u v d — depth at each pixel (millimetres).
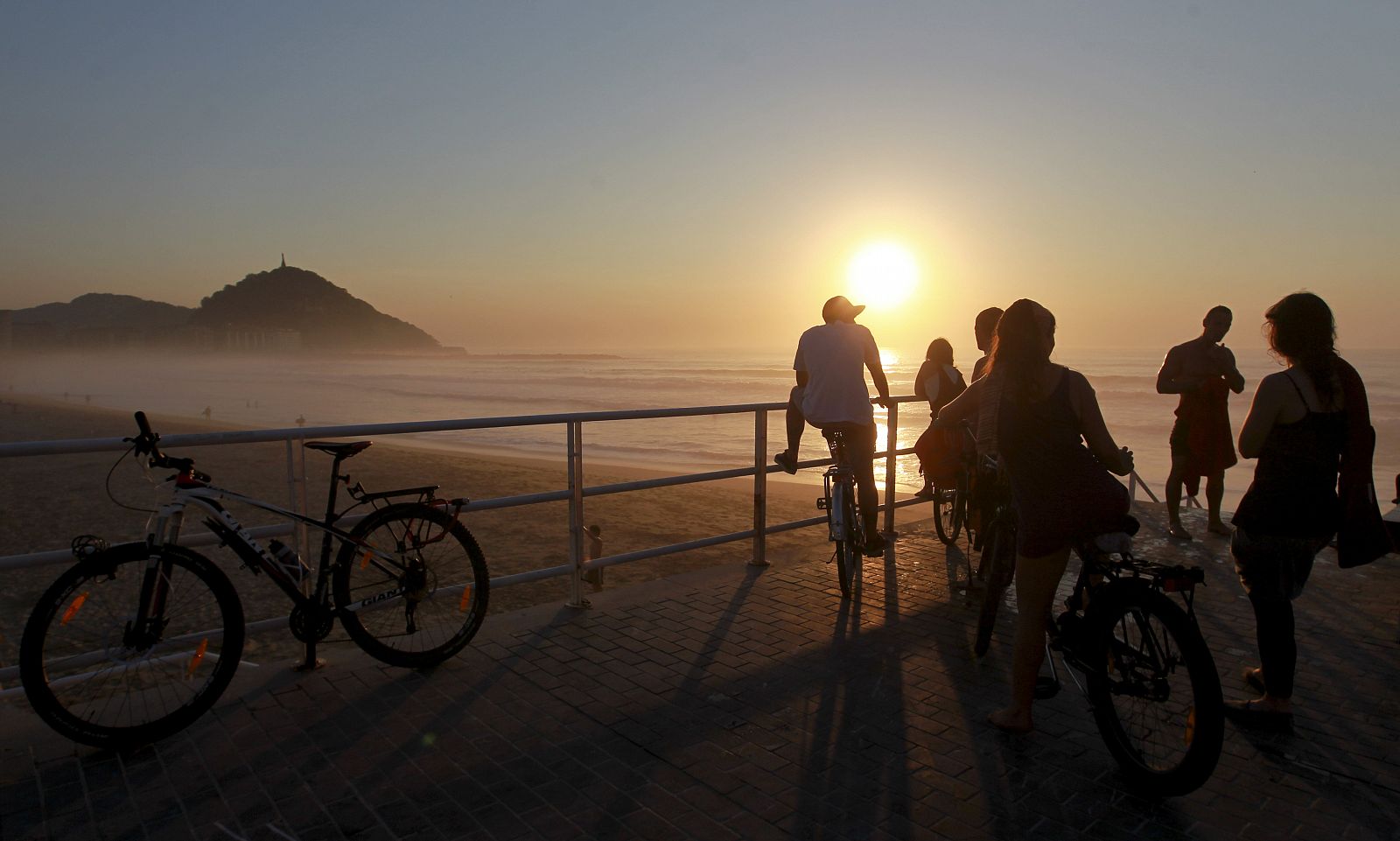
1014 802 2838
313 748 3158
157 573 3307
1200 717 2691
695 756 3131
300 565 3777
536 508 13508
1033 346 3100
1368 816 2766
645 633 4457
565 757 3111
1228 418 6562
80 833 2602
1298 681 3895
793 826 2678
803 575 5613
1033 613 3225
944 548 6375
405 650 3955
